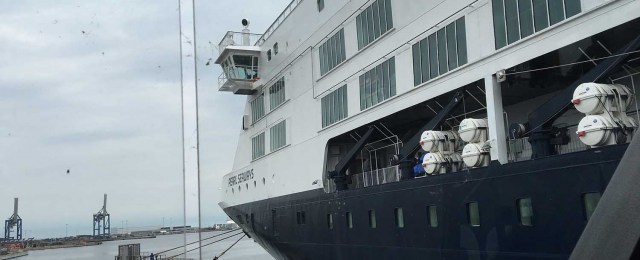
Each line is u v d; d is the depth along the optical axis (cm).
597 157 1042
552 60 1309
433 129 1638
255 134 3058
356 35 2042
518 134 1334
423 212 1550
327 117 2241
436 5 1608
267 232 2733
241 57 3045
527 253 1201
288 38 2669
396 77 1789
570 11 1172
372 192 1803
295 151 2511
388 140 2289
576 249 328
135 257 3816
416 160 1819
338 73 2166
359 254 1862
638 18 1068
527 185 1205
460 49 1498
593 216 322
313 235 2225
